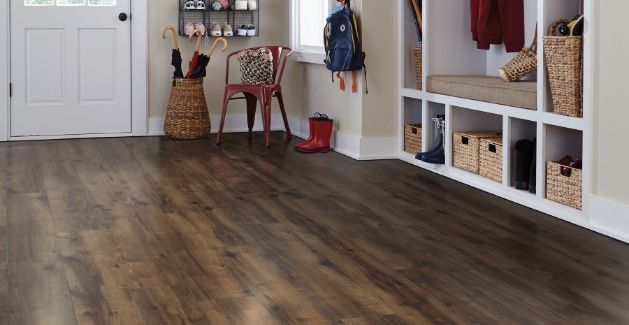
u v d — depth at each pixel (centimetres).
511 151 641
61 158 779
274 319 423
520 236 558
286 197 650
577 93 575
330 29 772
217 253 529
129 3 884
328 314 431
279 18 931
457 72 745
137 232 564
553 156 605
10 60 859
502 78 685
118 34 884
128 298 454
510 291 467
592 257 521
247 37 924
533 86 641
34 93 869
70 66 875
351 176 715
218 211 612
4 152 803
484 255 525
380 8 769
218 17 912
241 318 425
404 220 593
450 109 702
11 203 627
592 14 557
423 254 528
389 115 782
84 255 523
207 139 880
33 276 491
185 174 719
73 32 873
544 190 609
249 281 484
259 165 756
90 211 609
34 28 862
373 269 504
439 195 655
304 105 894
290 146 845
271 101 900
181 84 869
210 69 915
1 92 859
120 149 823
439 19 736
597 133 561
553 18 598
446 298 456
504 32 711
